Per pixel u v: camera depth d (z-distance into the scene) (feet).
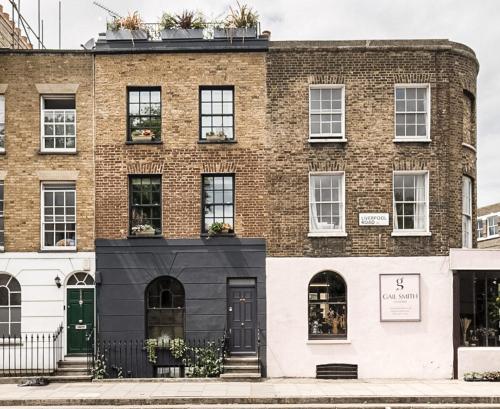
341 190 64.34
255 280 63.41
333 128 64.75
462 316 63.41
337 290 63.72
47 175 63.72
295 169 63.77
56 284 63.00
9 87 64.39
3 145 64.54
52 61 64.54
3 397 51.26
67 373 60.64
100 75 64.44
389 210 63.67
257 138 63.98
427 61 64.75
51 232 64.08
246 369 60.85
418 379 61.82
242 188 63.67
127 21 64.90
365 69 64.54
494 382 59.62
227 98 64.95
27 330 62.69
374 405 49.44
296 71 64.39
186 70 64.44
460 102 65.77
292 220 63.41
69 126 64.90
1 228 63.87
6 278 63.87
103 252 63.21
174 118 64.23
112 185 63.77
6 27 74.38
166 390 54.29
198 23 65.10
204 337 62.64
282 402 50.62
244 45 64.34
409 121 64.95
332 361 62.23
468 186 67.97
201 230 63.57
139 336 62.49
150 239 63.36
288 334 62.49
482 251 63.16
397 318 62.75
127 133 64.39
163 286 63.93
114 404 50.29
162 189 63.77
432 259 63.31
